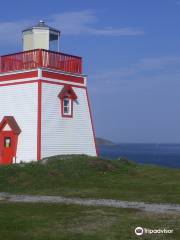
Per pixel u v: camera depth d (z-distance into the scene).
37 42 31.86
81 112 32.22
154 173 28.36
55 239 12.72
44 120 29.36
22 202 18.80
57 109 30.33
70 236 13.02
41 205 17.94
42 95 29.36
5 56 31.73
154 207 17.67
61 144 30.42
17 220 14.95
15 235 13.08
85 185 23.80
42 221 14.86
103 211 16.64
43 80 29.50
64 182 24.39
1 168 25.70
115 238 12.91
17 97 30.59
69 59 31.73
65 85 31.05
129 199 19.70
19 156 29.91
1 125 31.02
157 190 22.39
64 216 15.70
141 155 139.75
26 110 29.89
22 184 23.62
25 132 29.77
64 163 27.17
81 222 14.78
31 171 25.41
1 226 14.09
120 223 14.62
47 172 25.48
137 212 16.52
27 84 29.97
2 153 30.94
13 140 30.27
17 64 30.91
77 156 29.05
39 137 28.94
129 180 25.52
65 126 30.80
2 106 31.61
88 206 17.75
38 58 29.75
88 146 32.56
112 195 20.81
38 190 22.52
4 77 31.61
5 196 20.75
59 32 32.69
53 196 20.69
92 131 32.97
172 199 19.70
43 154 29.11
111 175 26.81
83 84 32.62
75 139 31.52
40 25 32.00
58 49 32.59
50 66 30.25
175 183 24.83
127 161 31.27
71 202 18.83
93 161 28.22
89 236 13.03
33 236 13.00
